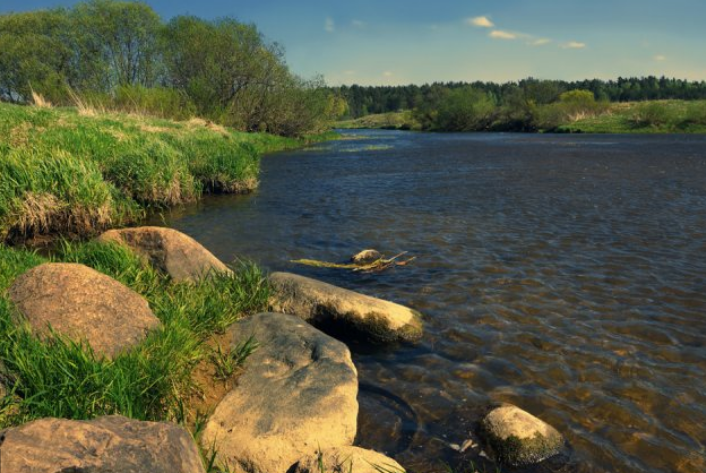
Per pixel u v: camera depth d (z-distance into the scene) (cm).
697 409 433
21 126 1412
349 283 760
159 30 4341
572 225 1112
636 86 11056
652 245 939
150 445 246
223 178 1591
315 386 416
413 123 9225
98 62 4331
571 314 630
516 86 14775
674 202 1369
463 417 424
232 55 3872
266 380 437
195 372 447
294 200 1477
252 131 4147
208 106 3772
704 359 516
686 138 4344
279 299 617
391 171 2189
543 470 363
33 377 362
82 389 362
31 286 425
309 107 4334
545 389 464
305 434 371
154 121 2439
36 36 4381
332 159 2791
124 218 1166
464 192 1594
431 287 734
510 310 645
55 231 1014
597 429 407
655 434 401
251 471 360
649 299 676
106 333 418
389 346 555
